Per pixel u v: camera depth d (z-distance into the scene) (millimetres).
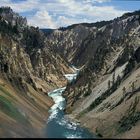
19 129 123438
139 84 176375
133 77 194375
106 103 184500
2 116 124250
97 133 153625
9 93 161750
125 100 170125
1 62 191375
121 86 195625
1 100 139875
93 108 191125
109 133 148875
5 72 190625
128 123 146750
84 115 186875
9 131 114812
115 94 188500
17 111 142750
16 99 162000
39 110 179375
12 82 186375
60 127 158125
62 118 183000
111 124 155625
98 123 164000
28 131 128125
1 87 160625
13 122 126875
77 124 171750
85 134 149500
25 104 166750
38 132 135125
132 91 173000
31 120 146625
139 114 147750
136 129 138250
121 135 141375
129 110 155875
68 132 148625
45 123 161750
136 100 158375
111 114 165125
